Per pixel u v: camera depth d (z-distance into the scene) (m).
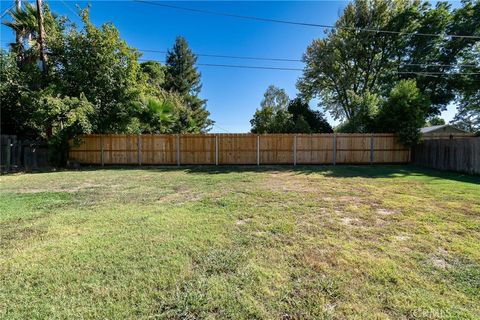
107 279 2.23
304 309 1.87
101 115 11.86
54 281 2.21
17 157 10.23
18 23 11.77
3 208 4.44
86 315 1.79
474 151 8.80
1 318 1.76
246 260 2.58
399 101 12.12
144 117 13.87
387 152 12.48
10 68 10.48
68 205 4.66
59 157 11.12
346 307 1.89
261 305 1.91
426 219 3.89
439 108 20.69
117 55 12.05
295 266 2.47
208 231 3.34
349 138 12.46
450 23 19.06
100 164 12.18
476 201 4.98
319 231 3.38
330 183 7.05
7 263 2.50
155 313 1.82
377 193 5.72
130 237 3.13
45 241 3.02
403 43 19.56
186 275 2.30
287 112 20.39
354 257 2.65
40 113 9.81
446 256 2.70
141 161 12.29
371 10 19.84
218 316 1.80
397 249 2.86
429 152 11.23
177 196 5.40
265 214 4.09
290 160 12.44
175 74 31.72
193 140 12.34
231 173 9.31
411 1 19.38
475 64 19.09
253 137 12.38
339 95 22.27
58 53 11.42
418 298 2.00
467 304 1.93
